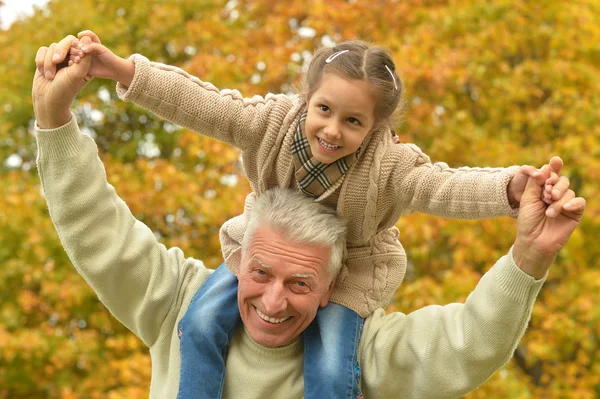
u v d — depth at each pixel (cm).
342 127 271
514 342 275
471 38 1002
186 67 1073
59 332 1035
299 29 1091
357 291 303
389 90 273
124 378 925
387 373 294
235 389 298
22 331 1020
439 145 967
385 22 1038
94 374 1004
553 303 948
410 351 292
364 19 1026
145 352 1045
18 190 1116
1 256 1083
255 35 1096
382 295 305
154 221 1062
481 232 959
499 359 277
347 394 287
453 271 929
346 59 270
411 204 286
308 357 294
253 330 295
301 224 285
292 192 293
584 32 1030
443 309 295
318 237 285
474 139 977
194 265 323
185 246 1006
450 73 957
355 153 283
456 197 273
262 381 297
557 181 256
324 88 270
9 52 1269
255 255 287
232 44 1095
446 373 285
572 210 254
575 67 1021
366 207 287
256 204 295
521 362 1027
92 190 297
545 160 965
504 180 263
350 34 1013
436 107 1006
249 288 289
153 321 311
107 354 1020
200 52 1122
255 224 291
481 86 1036
